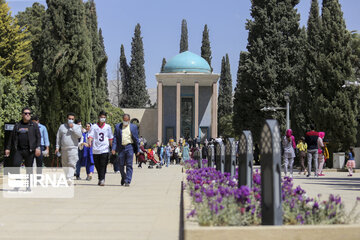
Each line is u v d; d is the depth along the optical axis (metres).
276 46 40.56
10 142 11.16
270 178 5.46
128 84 83.00
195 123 55.78
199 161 20.69
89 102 24.17
